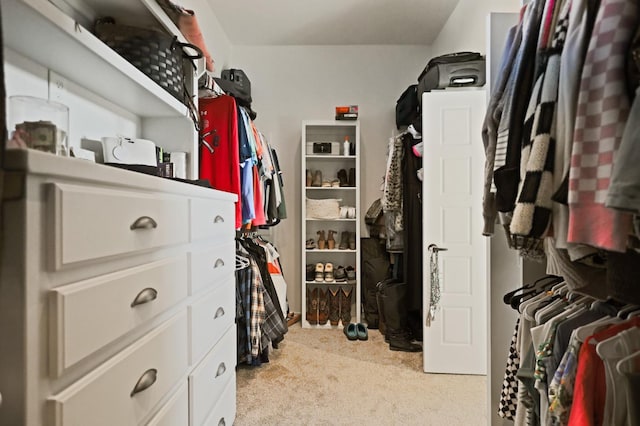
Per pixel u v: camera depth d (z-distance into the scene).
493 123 1.02
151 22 1.36
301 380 1.96
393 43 3.18
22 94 0.96
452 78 2.24
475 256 2.09
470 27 2.38
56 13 0.80
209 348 1.25
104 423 0.67
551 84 0.73
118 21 1.35
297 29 2.93
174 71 1.43
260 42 3.14
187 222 1.08
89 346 0.63
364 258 3.06
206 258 1.22
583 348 0.75
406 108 2.81
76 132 1.19
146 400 0.82
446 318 2.09
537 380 0.89
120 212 0.73
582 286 0.85
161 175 1.23
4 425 0.52
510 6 1.91
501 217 1.00
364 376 2.02
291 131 3.21
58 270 0.56
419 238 2.46
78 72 1.09
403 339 2.46
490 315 1.39
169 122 1.64
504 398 1.19
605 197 0.57
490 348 1.39
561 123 0.69
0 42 0.42
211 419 1.25
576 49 0.67
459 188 2.11
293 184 3.23
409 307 2.47
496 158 0.94
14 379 0.52
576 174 0.62
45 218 0.54
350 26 2.89
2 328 0.51
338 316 2.93
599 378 0.73
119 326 0.72
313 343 2.54
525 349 1.07
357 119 2.97
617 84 0.58
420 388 1.89
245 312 2.03
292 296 3.24
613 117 0.58
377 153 3.21
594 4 0.65
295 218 3.22
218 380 1.32
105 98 1.34
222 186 1.82
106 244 0.68
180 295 1.02
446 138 2.12
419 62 3.20
